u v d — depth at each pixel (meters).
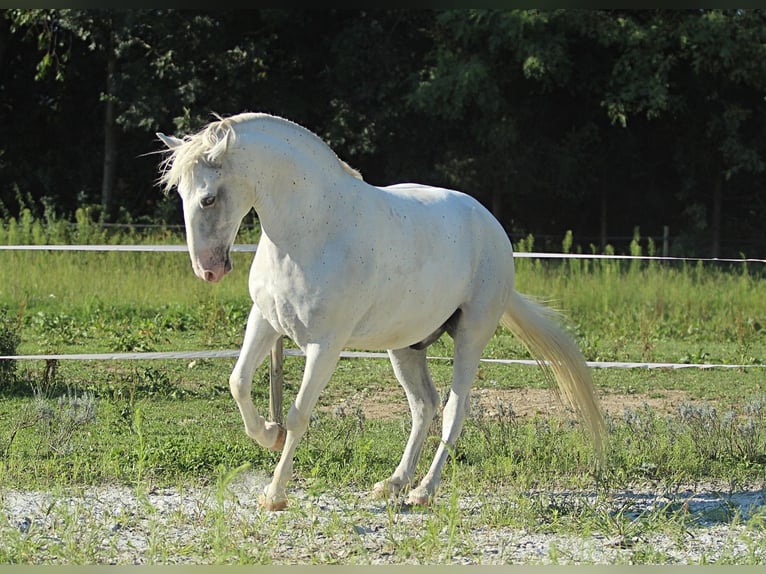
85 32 31.00
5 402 11.34
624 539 6.96
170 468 8.66
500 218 32.97
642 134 33.78
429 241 7.89
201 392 12.38
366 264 7.39
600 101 32.53
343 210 7.38
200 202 6.89
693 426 9.89
